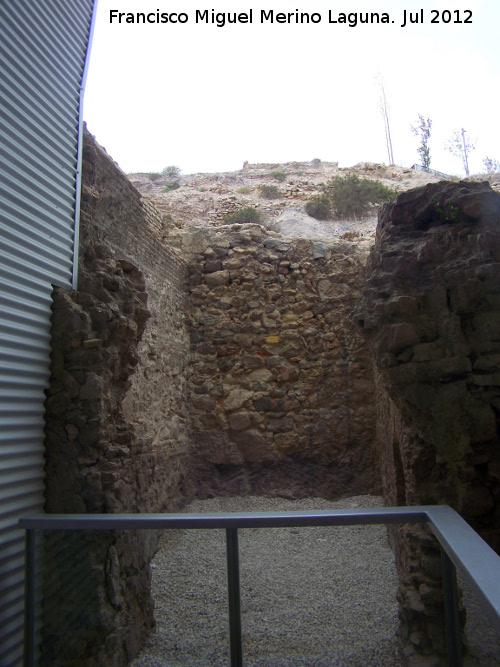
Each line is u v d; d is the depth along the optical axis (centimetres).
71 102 407
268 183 1991
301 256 911
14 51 336
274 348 877
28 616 268
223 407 855
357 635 236
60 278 362
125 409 598
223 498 820
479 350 339
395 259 381
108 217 565
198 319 887
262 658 238
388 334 354
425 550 242
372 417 842
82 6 434
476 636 192
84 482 322
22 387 314
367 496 802
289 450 841
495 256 350
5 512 292
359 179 1798
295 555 253
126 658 256
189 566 256
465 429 332
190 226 930
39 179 353
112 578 271
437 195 390
